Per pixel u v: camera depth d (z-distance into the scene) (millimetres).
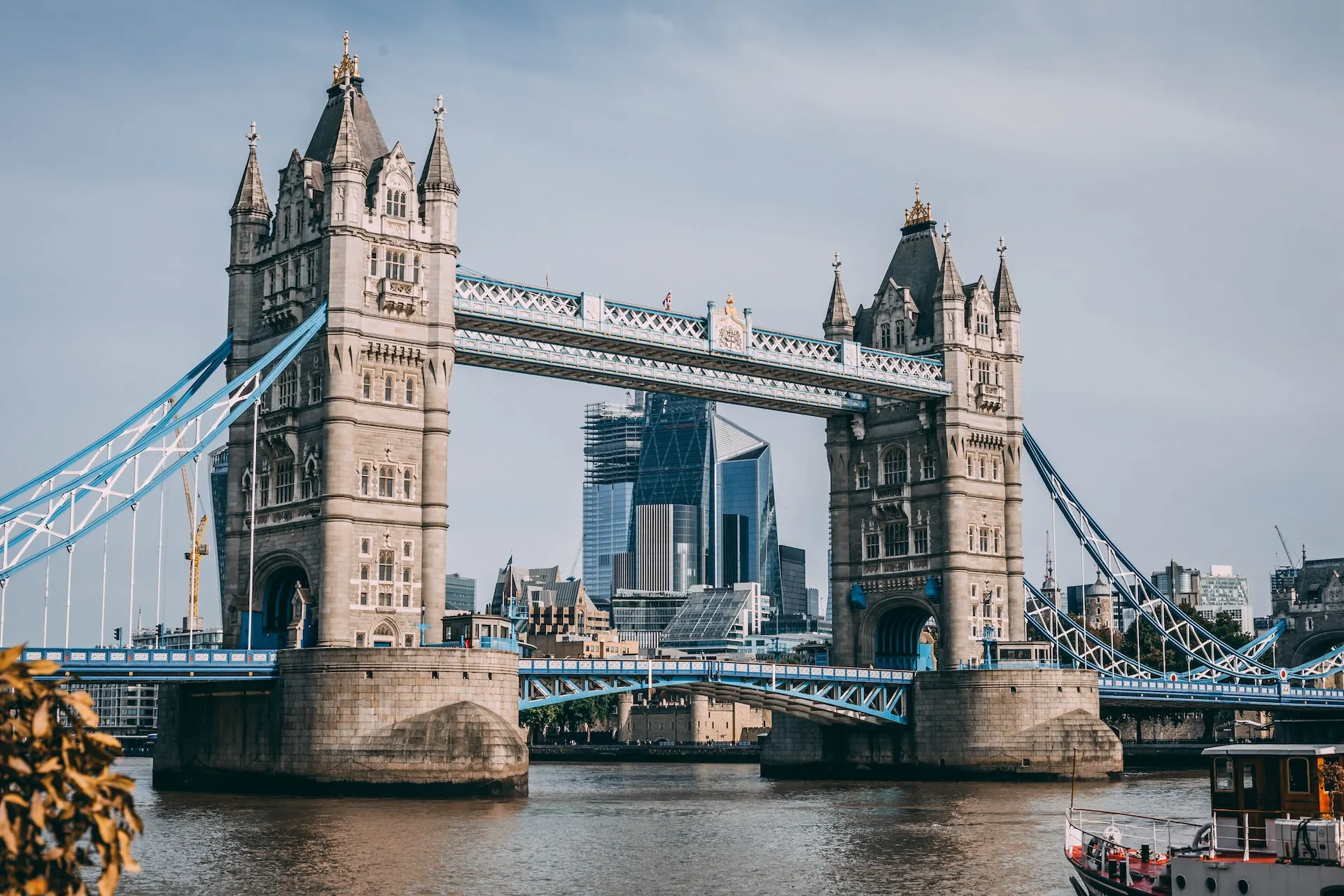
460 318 118562
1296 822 46312
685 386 137250
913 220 157875
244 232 121500
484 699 108688
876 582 152125
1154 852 55531
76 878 22328
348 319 111938
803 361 136625
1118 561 165000
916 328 152500
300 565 113625
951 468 147000
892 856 76812
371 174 116688
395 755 103875
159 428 104875
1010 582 150500
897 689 144250
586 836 84125
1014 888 66188
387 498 113938
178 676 103562
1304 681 192750
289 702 107312
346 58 121188
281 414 115562
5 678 21234
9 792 21188
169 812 93500
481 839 81062
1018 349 153875
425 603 114625
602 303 124688
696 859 75188
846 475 155750
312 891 63594
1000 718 138625
